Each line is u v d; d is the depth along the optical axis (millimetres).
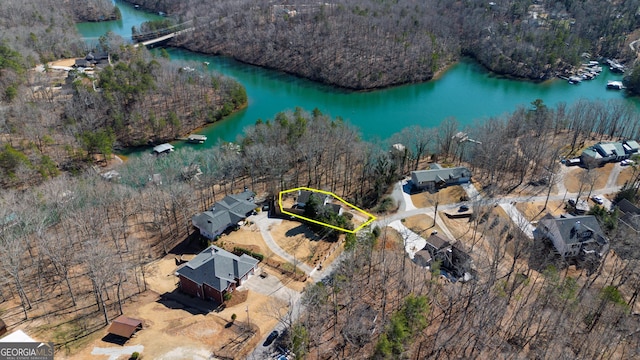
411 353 75688
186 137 177000
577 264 104375
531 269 101188
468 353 76312
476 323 80688
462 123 183875
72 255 101000
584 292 88562
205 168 140875
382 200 129000
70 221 107562
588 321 83000
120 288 93688
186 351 78375
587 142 160750
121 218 117312
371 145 145125
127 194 120938
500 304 83688
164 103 189875
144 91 181875
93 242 93812
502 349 76875
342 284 90438
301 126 146875
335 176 142125
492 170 135125
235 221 114938
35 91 185875
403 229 116500
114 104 173875
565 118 169875
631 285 95500
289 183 136750
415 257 102188
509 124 160625
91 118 164000
